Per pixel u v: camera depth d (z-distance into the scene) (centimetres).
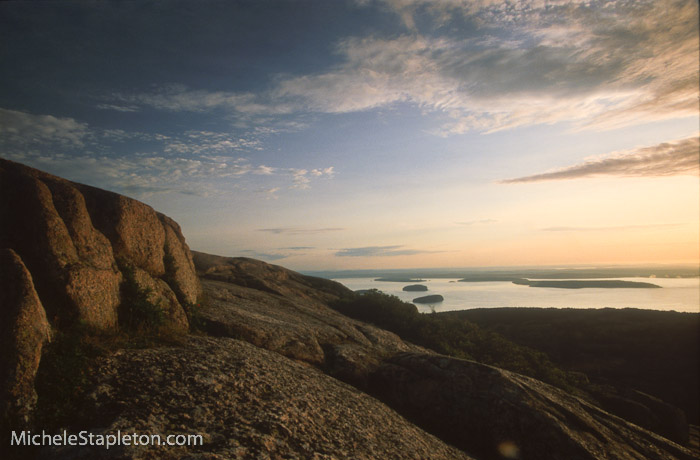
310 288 2506
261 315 1434
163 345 887
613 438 1030
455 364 1195
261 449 588
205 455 535
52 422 567
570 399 1185
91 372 683
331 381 1050
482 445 1010
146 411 609
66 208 904
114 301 913
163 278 1233
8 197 820
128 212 1100
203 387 718
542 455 952
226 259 2414
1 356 579
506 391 1077
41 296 764
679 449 1038
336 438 714
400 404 1130
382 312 2189
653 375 3086
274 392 796
